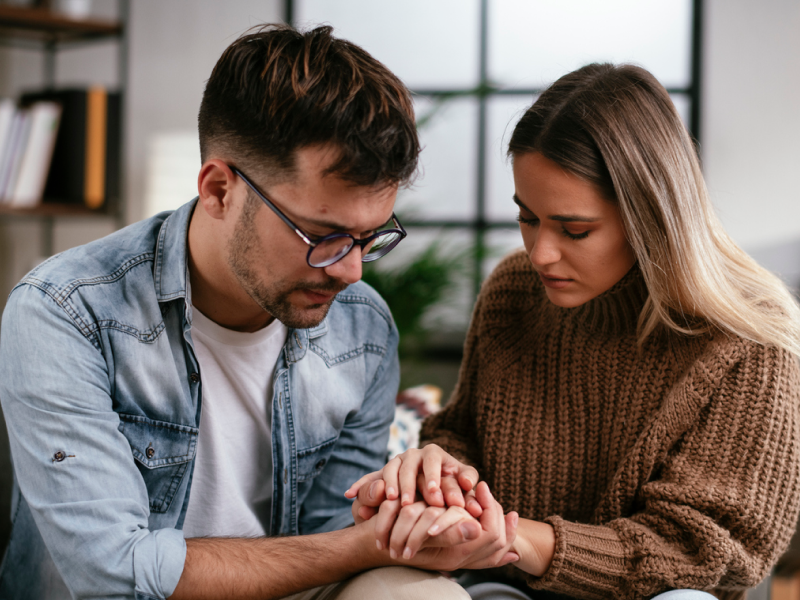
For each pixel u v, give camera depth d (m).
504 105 3.32
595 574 0.97
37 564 1.03
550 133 0.94
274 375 1.09
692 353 1.05
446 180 3.40
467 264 2.76
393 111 0.85
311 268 0.88
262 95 0.85
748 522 0.97
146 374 0.99
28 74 3.34
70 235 3.43
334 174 0.83
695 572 0.95
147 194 3.48
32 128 2.46
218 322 1.05
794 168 3.05
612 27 3.21
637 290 1.07
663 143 0.97
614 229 0.97
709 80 3.11
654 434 1.04
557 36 3.27
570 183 0.93
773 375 1.00
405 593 0.88
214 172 0.91
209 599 0.88
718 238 1.07
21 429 0.91
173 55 3.43
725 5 3.08
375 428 1.23
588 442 1.13
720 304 1.00
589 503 1.14
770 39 3.04
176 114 3.44
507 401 1.17
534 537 0.99
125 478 0.92
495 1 3.32
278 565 0.90
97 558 0.86
